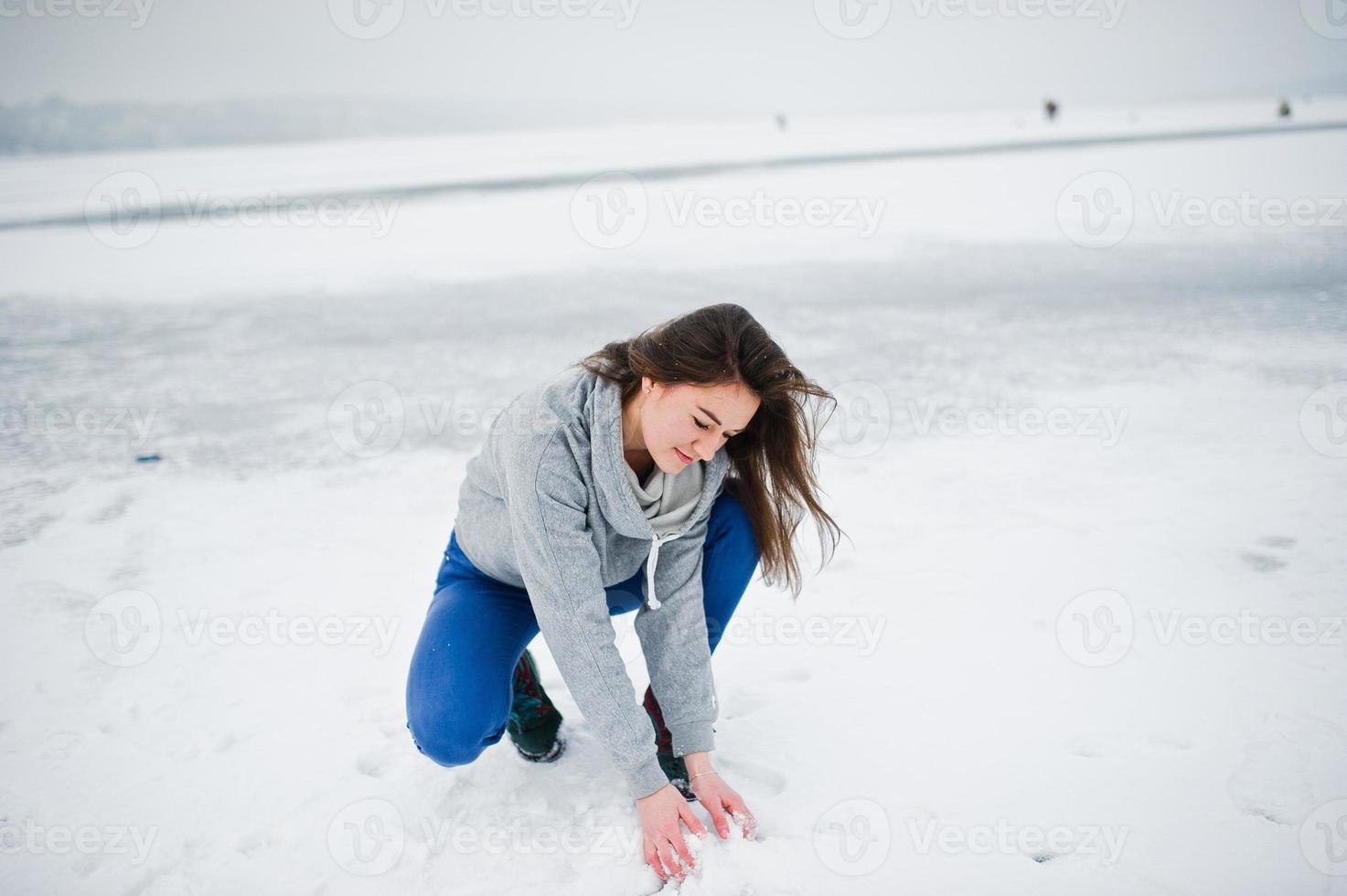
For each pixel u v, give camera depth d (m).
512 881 1.66
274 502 3.56
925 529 3.10
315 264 9.57
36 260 10.42
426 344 5.93
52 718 2.20
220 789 1.94
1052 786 1.85
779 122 50.81
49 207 16.89
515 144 48.09
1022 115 71.56
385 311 7.06
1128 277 7.22
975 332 5.76
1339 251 7.74
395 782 1.96
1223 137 21.09
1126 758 1.92
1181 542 2.88
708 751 1.79
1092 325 5.77
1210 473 3.42
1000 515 3.18
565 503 1.61
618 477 1.63
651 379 1.55
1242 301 6.14
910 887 1.60
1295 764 1.86
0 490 3.74
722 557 1.92
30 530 3.34
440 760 1.73
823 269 8.27
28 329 6.72
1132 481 3.39
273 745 2.09
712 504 1.91
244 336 6.35
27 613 2.72
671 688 1.80
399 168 25.25
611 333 5.97
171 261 10.10
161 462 4.02
